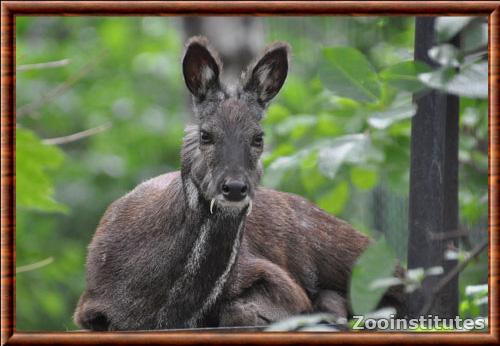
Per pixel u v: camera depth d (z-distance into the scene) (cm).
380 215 1445
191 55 1048
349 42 1595
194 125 1072
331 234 1298
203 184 1020
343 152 920
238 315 1095
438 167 952
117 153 2669
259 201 1255
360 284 612
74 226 2466
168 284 1067
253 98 1059
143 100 2830
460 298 1165
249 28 2056
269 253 1219
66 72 2766
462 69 690
